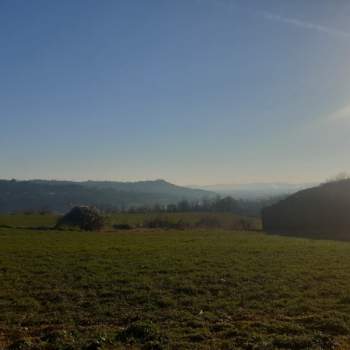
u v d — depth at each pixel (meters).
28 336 13.66
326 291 18.64
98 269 24.58
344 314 15.04
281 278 21.48
